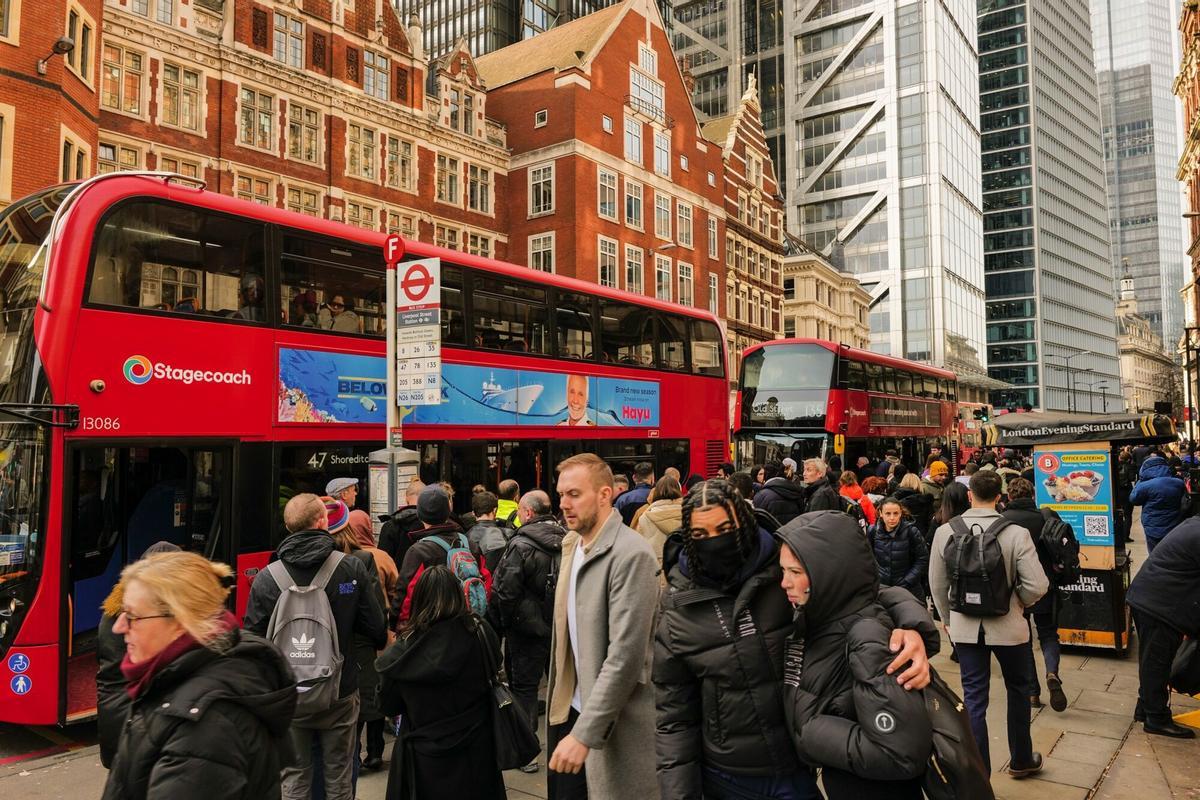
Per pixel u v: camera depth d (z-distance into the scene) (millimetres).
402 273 9305
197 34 23453
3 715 6422
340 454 9133
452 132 32281
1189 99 42406
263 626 4574
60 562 6613
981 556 5270
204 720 2332
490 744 4012
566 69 34469
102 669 3648
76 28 17641
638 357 14203
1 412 6723
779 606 2994
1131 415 8617
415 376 9031
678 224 41219
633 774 3420
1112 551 8695
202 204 7977
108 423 6953
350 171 27750
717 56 104562
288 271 8750
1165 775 5566
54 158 16359
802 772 2998
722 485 3023
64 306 6773
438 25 76875
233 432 7957
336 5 27484
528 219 34906
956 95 95250
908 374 24859
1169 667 6309
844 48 94062
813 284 64312
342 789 4734
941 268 87438
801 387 19906
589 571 3510
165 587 2414
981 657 5398
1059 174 133000
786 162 97750
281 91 25578
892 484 11938
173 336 7535
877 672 2580
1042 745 6164
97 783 5984
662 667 3111
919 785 2725
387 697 3971
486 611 5562
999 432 9305
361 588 4770
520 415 11625
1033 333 121062
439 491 5750
